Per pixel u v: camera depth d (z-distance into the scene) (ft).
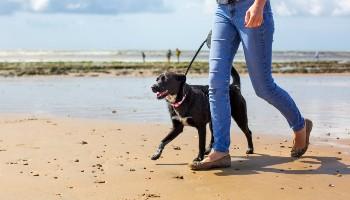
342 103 34.76
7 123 25.17
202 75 79.41
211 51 16.98
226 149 17.03
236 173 16.51
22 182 15.71
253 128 23.88
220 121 16.90
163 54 260.01
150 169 16.96
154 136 21.88
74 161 17.80
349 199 14.28
